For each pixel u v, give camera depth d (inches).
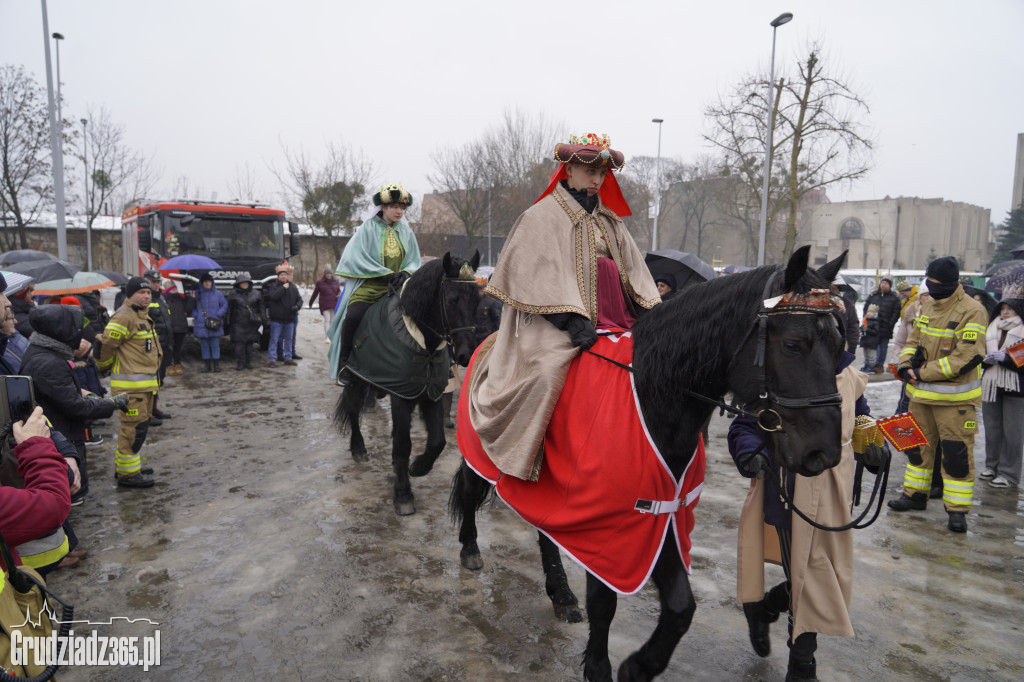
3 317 124.3
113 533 185.6
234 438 288.7
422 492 224.4
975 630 140.3
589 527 100.1
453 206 1354.6
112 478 234.4
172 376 440.5
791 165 1055.6
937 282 197.8
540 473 108.2
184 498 214.5
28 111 976.9
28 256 350.9
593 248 114.9
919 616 145.7
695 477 104.6
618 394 100.8
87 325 280.7
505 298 113.4
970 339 187.6
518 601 150.1
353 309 227.3
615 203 128.2
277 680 120.3
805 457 82.7
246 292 472.7
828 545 112.8
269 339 543.8
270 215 568.1
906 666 127.0
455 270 191.8
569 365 106.7
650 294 122.3
